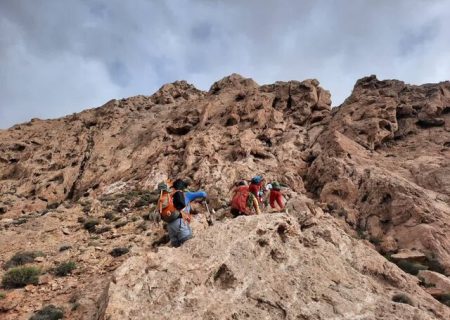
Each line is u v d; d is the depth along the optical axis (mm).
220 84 56625
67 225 25344
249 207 11688
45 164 50625
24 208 38156
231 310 8008
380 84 42594
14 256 18594
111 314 7211
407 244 20297
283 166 31969
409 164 29125
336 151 30859
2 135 63500
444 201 23828
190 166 34375
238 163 31922
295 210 15672
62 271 16297
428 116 36281
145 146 45219
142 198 29672
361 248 12219
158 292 7910
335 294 9094
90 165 45531
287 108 44281
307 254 10367
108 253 18500
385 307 8945
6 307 13102
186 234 9531
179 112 52219
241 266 9062
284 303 8469
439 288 14797
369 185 25078
